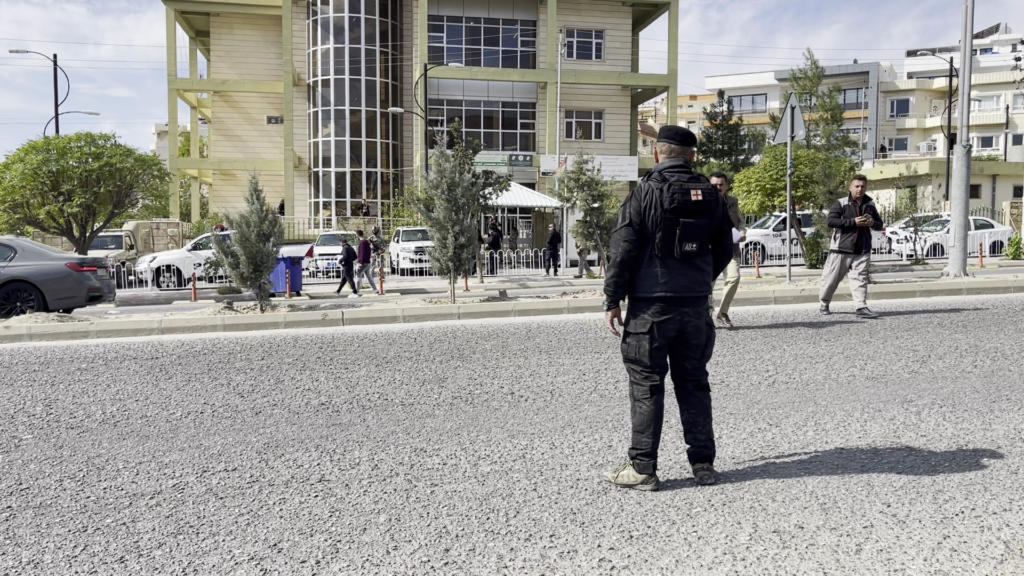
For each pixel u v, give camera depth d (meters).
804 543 3.61
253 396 7.17
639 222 4.31
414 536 3.88
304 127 41.16
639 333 4.35
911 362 7.84
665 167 4.40
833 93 32.03
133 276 24.77
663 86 40.41
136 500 4.55
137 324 11.59
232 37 42.19
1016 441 5.12
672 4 40.28
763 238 25.61
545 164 37.84
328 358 8.96
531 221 38.44
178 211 40.66
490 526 3.97
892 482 4.39
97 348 9.97
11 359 9.25
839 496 4.19
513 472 4.84
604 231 22.27
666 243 4.29
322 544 3.83
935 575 3.26
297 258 20.94
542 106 40.56
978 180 45.28
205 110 46.59
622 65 41.50
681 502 4.19
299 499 4.49
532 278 25.33
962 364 7.68
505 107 40.53
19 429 6.20
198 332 11.76
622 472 4.48
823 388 6.89
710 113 48.12
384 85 40.66
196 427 6.16
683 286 4.30
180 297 22.31
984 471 4.53
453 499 4.39
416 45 40.66
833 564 3.39
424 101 34.50
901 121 68.81
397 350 9.37
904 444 5.14
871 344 8.84
